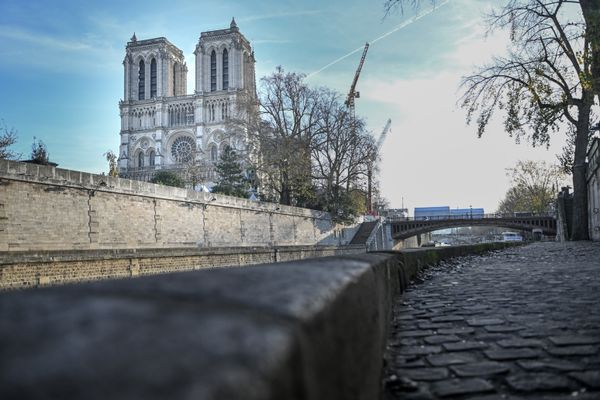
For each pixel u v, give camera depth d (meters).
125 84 133.62
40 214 27.70
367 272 2.50
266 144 59.28
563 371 3.40
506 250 23.77
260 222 50.97
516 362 3.68
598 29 20.77
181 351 0.70
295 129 60.88
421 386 3.24
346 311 1.58
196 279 1.39
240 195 68.81
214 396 0.58
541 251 19.44
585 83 21.91
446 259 14.66
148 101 130.62
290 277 1.56
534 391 3.04
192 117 128.50
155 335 0.75
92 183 31.00
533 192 83.38
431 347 4.30
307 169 60.34
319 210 69.75
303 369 0.89
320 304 1.24
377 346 2.75
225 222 44.97
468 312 5.93
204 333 0.79
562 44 26.34
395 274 7.20
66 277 24.17
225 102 124.56
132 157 129.25
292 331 0.92
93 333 0.73
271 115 61.47
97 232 31.38
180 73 144.62
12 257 21.52
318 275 1.70
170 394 0.56
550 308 5.79
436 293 7.91
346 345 1.50
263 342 0.80
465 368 3.60
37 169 27.45
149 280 1.38
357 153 63.31
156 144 126.38
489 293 7.46
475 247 19.88
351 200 73.00
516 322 5.11
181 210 39.28
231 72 126.38
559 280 8.51
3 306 0.89
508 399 2.93
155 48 133.62
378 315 2.96
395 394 3.10
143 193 35.22
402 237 89.62
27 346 0.66
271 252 43.16
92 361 0.62
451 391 3.11
